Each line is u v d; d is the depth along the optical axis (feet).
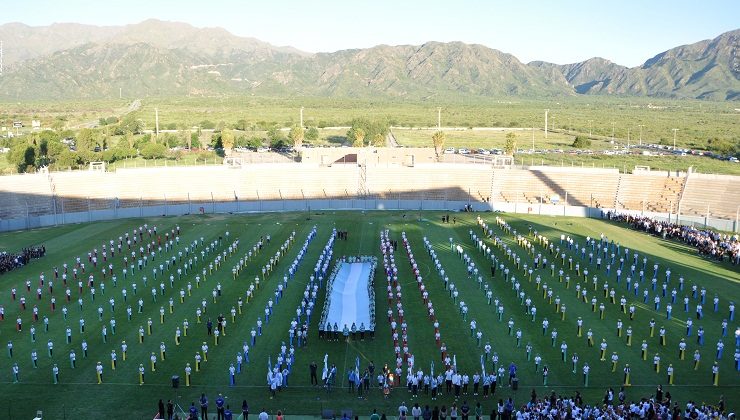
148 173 458.09
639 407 151.53
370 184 471.62
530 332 208.44
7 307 231.91
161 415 152.97
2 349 193.88
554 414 145.59
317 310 229.04
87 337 203.72
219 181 463.01
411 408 161.27
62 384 171.83
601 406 155.53
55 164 542.98
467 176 473.67
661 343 198.18
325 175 479.82
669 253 308.81
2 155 599.98
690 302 238.07
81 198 424.46
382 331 210.59
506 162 508.94
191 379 175.52
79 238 347.77
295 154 638.53
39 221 384.68
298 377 177.88
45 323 209.77
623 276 269.64
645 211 408.87
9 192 410.52
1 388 169.27
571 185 454.40
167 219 404.77
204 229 370.12
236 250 317.01
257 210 442.09
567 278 255.50
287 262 294.05
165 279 266.98
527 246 312.71
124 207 426.92
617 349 194.90
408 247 312.91
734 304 234.79
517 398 165.37
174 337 204.13
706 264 289.12
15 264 285.23
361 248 323.78
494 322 217.36
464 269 281.13
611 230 363.15
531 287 255.09
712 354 191.42
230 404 162.30
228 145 627.05
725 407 158.81
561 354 191.11
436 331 205.16
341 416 155.33
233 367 175.52
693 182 431.02
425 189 465.47
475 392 168.96
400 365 178.19
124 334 206.49
